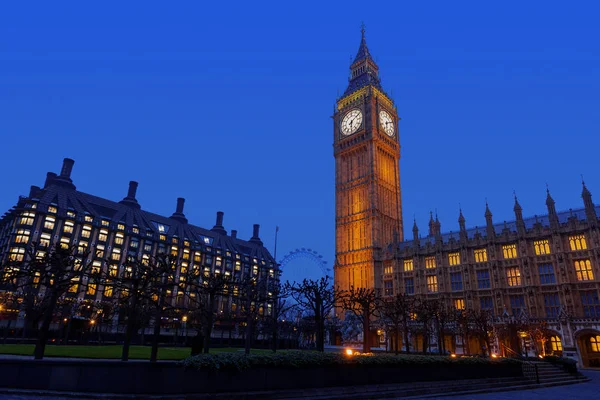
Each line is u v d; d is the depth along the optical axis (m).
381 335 73.38
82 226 98.81
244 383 17.17
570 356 52.69
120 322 77.38
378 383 22.02
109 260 59.50
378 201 95.31
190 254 122.56
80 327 64.88
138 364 15.89
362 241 94.12
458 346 63.19
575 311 55.84
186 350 44.91
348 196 102.06
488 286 66.88
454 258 73.31
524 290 61.38
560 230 60.62
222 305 98.00
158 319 23.97
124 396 15.16
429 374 24.91
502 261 65.81
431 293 74.19
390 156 106.50
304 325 71.88
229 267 134.88
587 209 58.53
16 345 41.22
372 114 102.50
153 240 113.69
